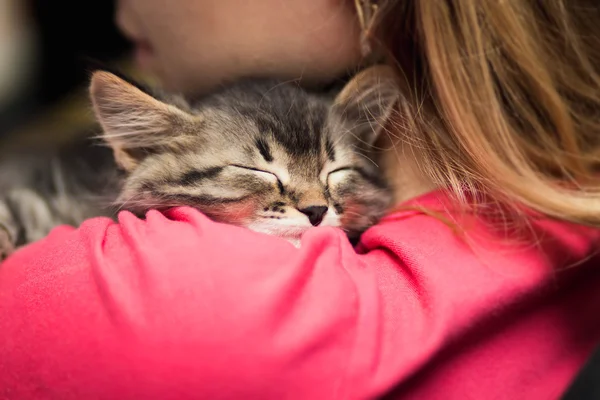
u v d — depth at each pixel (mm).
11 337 290
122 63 469
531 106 336
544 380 317
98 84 340
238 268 286
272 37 339
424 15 329
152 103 345
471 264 310
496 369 310
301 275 289
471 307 302
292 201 343
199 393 276
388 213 343
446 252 311
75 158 417
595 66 346
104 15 519
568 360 323
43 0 576
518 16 327
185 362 277
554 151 336
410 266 305
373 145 360
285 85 358
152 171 349
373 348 286
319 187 347
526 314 316
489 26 326
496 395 309
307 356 281
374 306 291
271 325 280
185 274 284
